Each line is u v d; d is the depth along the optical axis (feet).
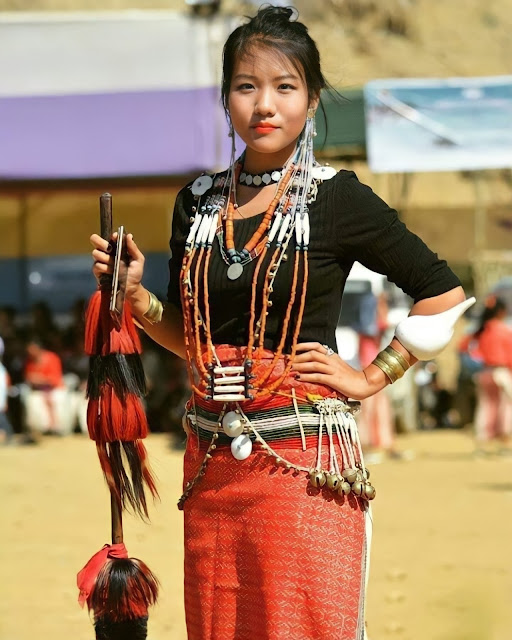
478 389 66.90
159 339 16.90
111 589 16.21
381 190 111.45
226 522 15.57
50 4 179.73
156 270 87.76
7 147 64.34
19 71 64.90
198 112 63.62
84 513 45.65
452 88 65.26
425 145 65.26
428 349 15.87
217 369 15.53
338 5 190.49
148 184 64.54
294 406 15.43
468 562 36.24
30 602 31.73
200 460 15.93
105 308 16.29
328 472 15.35
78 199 92.58
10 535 41.04
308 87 16.02
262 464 15.38
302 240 15.43
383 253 15.69
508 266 112.68
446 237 133.39
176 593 32.17
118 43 64.44
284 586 15.15
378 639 27.55
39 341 77.36
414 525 43.06
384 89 65.77
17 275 94.02
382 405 64.90
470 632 25.66
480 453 66.08
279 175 15.98
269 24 15.90
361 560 15.56
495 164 64.95
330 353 15.75
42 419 71.56
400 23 190.08
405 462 63.00
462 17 201.46
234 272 15.53
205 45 63.82
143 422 16.52
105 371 16.38
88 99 64.49
